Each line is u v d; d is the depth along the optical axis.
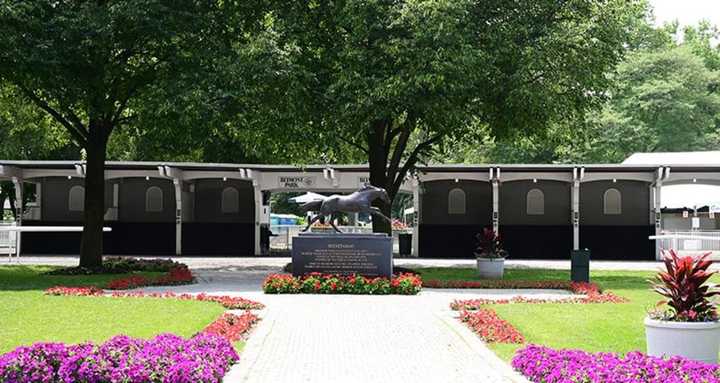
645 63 52.16
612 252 33.72
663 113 50.53
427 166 31.66
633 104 51.22
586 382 7.93
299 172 32.75
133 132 26.05
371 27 21.31
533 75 22.66
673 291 9.59
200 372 8.00
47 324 12.48
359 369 9.43
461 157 52.75
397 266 25.92
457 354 10.43
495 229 32.16
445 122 22.33
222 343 9.66
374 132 25.03
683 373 8.05
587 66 22.41
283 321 13.38
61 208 34.81
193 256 33.75
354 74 21.16
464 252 34.28
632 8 24.97
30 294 17.02
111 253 34.72
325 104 22.41
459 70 20.47
